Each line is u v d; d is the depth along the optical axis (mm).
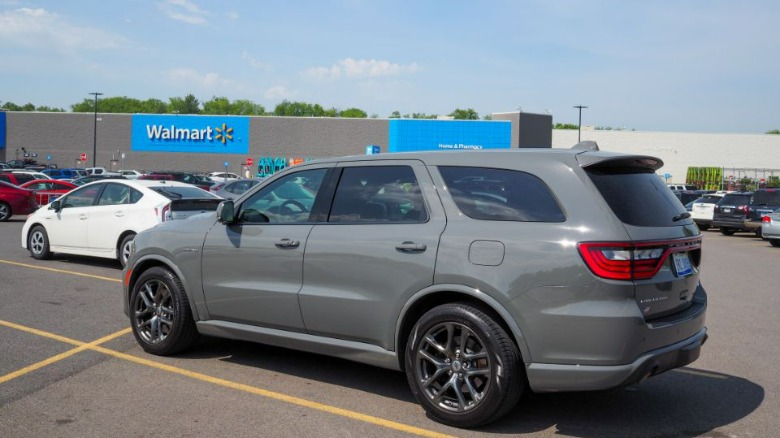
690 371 6035
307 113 156625
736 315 8773
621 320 4016
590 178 4316
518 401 4875
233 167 62938
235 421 4555
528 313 4199
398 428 4484
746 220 24375
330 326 5066
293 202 5457
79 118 64562
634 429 4543
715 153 68688
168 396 5039
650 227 4312
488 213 4527
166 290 6066
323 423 4551
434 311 4551
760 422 4711
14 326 7074
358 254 4898
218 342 6664
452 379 4496
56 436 4238
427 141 58812
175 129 63312
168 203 10703
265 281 5414
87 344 6449
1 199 21672
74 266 11508
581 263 4082
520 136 57844
